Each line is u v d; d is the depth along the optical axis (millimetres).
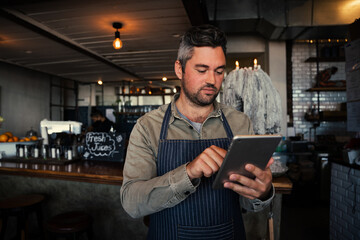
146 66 6148
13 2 2844
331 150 4125
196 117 1017
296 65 4969
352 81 2309
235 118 1104
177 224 912
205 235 898
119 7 3070
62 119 7996
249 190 689
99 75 7129
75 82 8055
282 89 4836
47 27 3693
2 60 5461
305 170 4004
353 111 2293
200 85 864
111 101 10094
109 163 2414
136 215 821
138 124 995
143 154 925
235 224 965
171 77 7547
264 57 5102
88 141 2635
